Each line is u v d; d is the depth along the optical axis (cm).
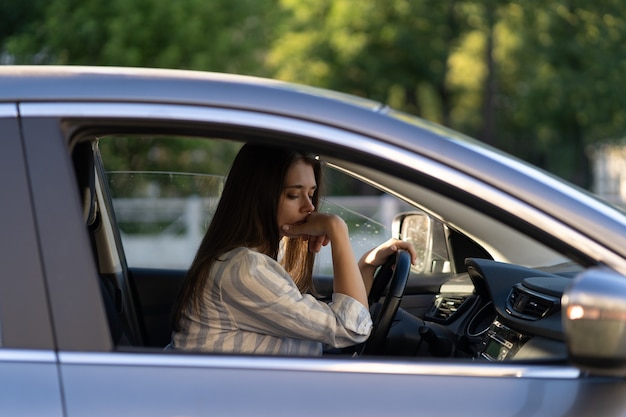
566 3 2589
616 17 2595
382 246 314
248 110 200
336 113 202
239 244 261
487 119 2848
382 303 304
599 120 2680
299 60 2570
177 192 369
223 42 1623
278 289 253
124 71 212
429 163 200
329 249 345
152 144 1154
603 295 185
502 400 194
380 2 2600
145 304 357
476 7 2611
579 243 199
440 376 197
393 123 203
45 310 193
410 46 2616
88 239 196
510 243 315
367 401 193
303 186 268
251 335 255
